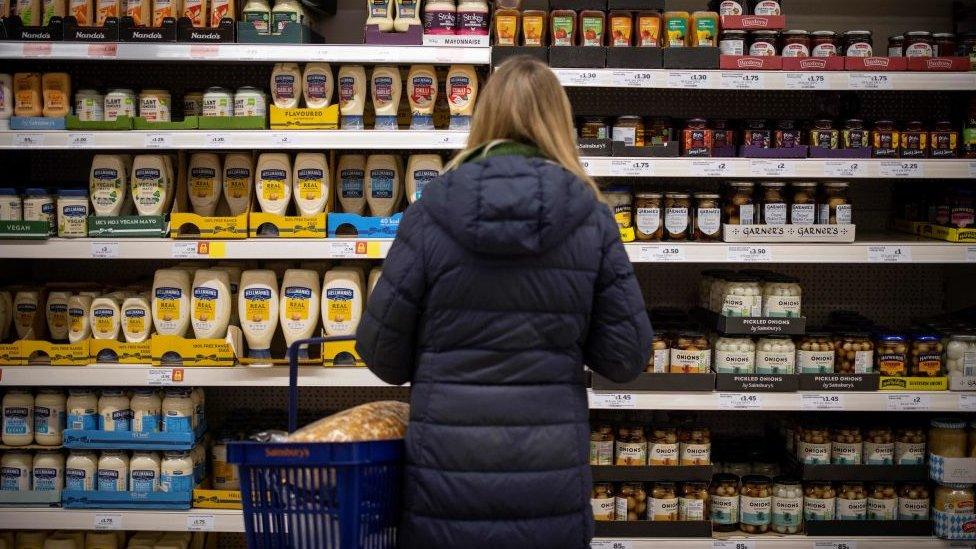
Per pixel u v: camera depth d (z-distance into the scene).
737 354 3.25
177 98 3.69
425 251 1.83
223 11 3.22
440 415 1.82
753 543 3.24
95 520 3.18
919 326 3.56
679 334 3.24
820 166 3.21
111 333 3.25
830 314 3.73
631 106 3.76
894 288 3.83
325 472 1.81
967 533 3.25
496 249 1.76
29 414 3.28
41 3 3.28
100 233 3.20
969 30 3.65
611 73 3.13
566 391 1.87
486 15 3.18
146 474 3.21
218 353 3.17
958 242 3.25
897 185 3.79
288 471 1.80
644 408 3.21
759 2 3.30
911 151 3.29
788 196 3.37
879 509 3.31
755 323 3.23
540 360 1.84
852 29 3.75
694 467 3.24
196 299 3.23
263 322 3.21
